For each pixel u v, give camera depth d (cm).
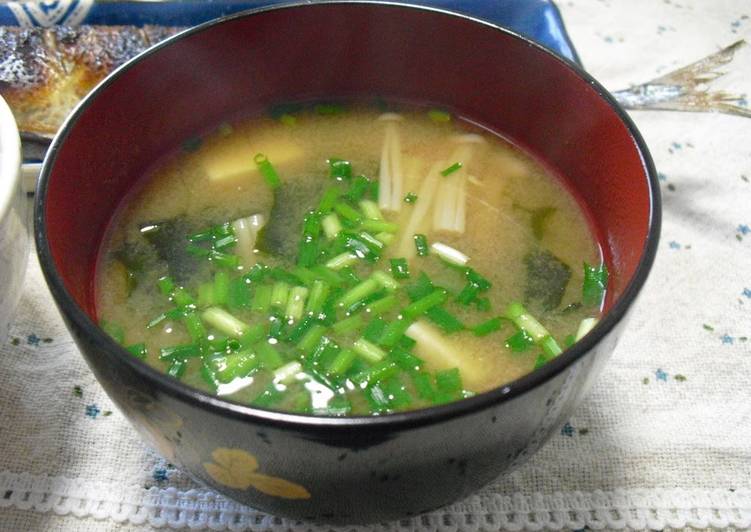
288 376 18
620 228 19
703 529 19
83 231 19
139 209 22
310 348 18
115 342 14
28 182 25
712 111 29
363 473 14
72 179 18
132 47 30
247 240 21
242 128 24
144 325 19
